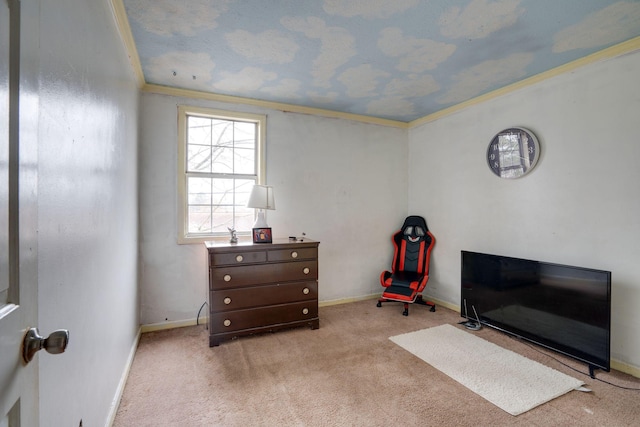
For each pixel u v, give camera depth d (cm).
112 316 175
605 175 233
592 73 240
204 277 319
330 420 176
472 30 205
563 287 239
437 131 386
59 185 99
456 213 360
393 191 423
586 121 243
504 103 306
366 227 406
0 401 54
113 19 175
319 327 310
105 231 159
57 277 97
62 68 101
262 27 202
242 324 278
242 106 332
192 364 236
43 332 86
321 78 282
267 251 286
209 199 328
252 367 232
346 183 391
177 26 200
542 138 274
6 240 58
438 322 323
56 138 96
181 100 308
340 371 227
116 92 185
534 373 223
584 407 186
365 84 295
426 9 183
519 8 182
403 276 371
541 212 275
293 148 359
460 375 221
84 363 123
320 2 177
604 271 214
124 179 213
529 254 285
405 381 214
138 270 282
